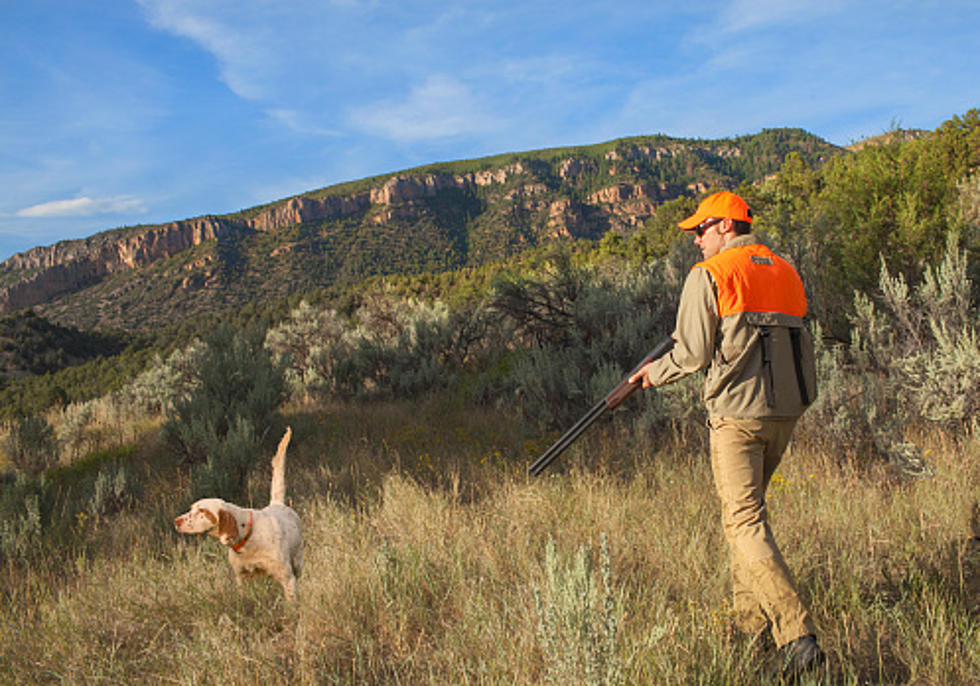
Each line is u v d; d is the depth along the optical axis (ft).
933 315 18.21
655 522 11.72
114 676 8.49
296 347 56.85
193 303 638.12
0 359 287.48
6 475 30.07
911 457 13.53
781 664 6.77
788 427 7.58
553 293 33.63
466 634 8.39
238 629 9.08
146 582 12.10
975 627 7.38
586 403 21.81
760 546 7.17
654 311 27.12
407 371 41.14
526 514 13.24
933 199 22.04
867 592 8.89
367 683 7.73
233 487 20.42
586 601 6.30
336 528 13.94
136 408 53.26
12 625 10.57
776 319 7.44
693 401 18.30
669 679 6.53
